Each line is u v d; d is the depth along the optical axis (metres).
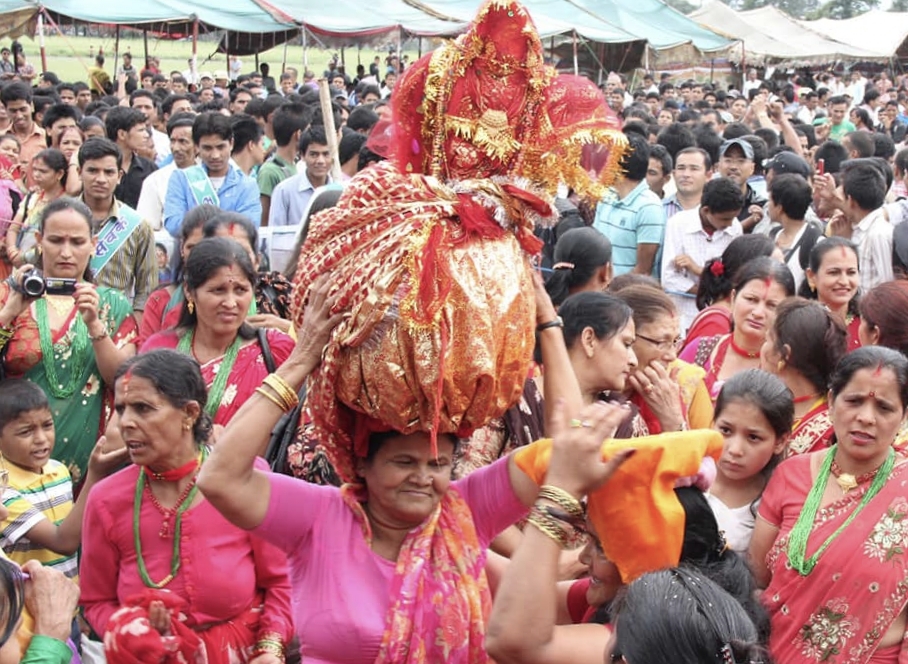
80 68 38.44
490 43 2.61
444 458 2.60
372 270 2.41
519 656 2.36
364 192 2.52
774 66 37.62
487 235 2.50
